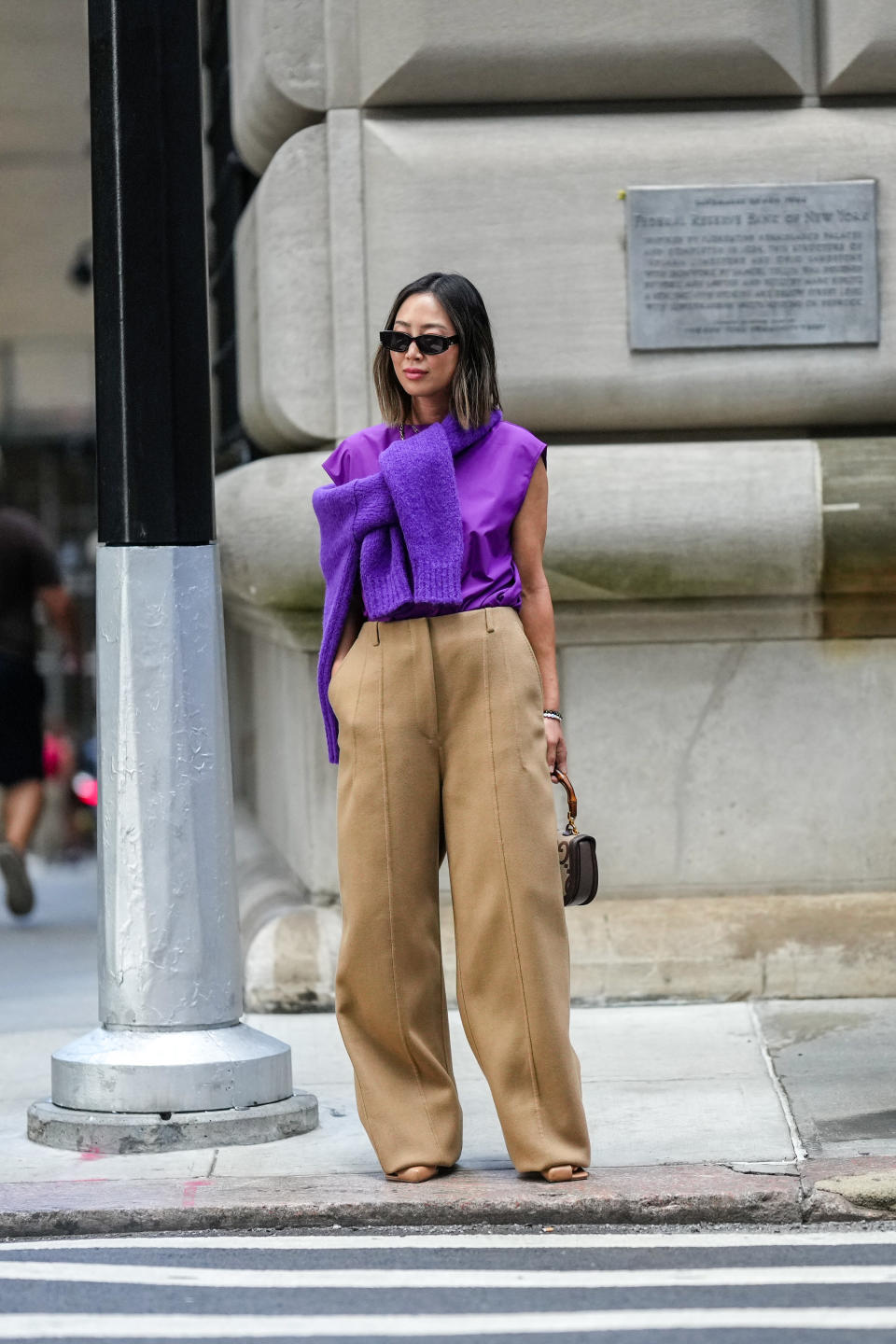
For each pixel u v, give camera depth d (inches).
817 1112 502.0
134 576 502.0
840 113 660.1
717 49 647.1
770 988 636.1
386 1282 389.4
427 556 434.6
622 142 651.5
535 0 642.8
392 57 644.7
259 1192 443.2
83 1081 494.3
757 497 638.5
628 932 640.4
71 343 2118.6
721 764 660.1
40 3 1425.9
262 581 657.6
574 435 665.6
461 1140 459.5
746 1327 358.6
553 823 442.3
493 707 437.4
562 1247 413.7
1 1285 391.9
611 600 649.0
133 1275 397.7
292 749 730.8
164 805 499.8
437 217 650.8
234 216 827.4
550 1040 441.1
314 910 662.5
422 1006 451.5
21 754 988.6
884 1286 382.3
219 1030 501.7
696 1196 431.5
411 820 443.2
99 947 510.0
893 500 638.5
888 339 654.5
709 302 651.5
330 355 660.7
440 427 442.0
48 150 1705.2
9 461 2153.1
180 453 502.9
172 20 499.8
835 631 658.2
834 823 661.9
